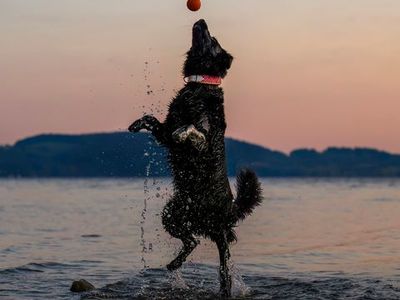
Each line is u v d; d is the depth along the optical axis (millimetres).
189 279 9461
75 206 27734
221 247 8688
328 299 7953
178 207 8516
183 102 8453
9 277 9484
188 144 8234
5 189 58656
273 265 11016
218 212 8531
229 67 8867
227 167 8680
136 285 8891
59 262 11016
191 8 8711
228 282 8500
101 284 9023
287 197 38938
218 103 8555
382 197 39125
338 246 13578
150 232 16219
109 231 16406
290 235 15820
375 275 9906
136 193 40656
